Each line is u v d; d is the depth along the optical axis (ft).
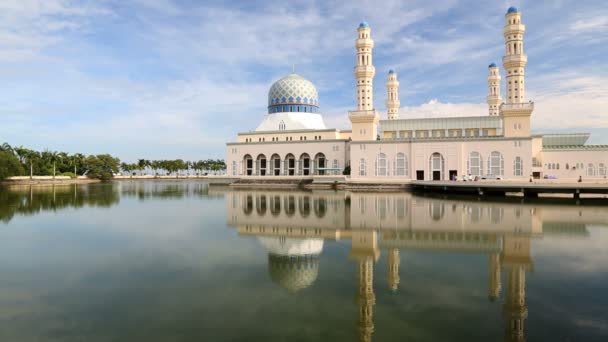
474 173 242.78
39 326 36.32
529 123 236.02
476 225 93.15
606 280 49.60
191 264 58.34
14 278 51.29
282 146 313.94
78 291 46.09
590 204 140.77
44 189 272.72
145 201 169.48
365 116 269.44
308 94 344.28
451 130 266.57
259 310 40.22
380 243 73.72
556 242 73.26
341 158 296.51
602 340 33.45
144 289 46.83
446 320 37.81
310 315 38.96
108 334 34.63
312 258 62.08
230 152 329.72
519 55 234.17
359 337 34.04
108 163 486.38
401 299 43.39
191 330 35.45
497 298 43.57
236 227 93.45
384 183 244.63
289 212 123.03
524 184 169.27
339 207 136.26
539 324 36.76
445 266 57.16
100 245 72.13
